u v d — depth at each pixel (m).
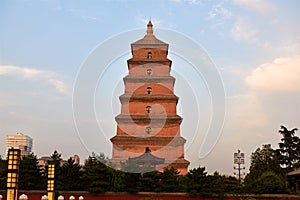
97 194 32.53
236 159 48.97
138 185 32.78
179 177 33.44
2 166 37.34
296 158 49.59
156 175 32.91
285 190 33.59
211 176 33.22
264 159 47.28
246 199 30.28
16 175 15.70
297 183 37.19
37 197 32.53
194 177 32.91
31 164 34.06
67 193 32.56
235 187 34.62
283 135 51.59
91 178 32.94
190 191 32.38
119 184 32.62
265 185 33.69
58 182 33.09
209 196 32.38
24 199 17.00
